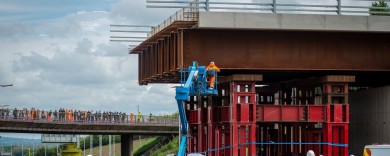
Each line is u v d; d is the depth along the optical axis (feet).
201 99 190.90
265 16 162.81
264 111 175.42
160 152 518.37
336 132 175.73
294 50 170.09
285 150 209.05
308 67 170.60
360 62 173.68
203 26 160.25
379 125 188.55
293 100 204.95
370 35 173.99
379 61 174.29
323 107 177.17
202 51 165.99
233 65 167.12
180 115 153.58
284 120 176.24
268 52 168.76
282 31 168.04
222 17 161.07
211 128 183.42
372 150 111.04
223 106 178.50
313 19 164.55
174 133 495.00
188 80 153.38
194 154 118.32
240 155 170.71
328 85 176.76
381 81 208.64
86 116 442.50
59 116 426.51
